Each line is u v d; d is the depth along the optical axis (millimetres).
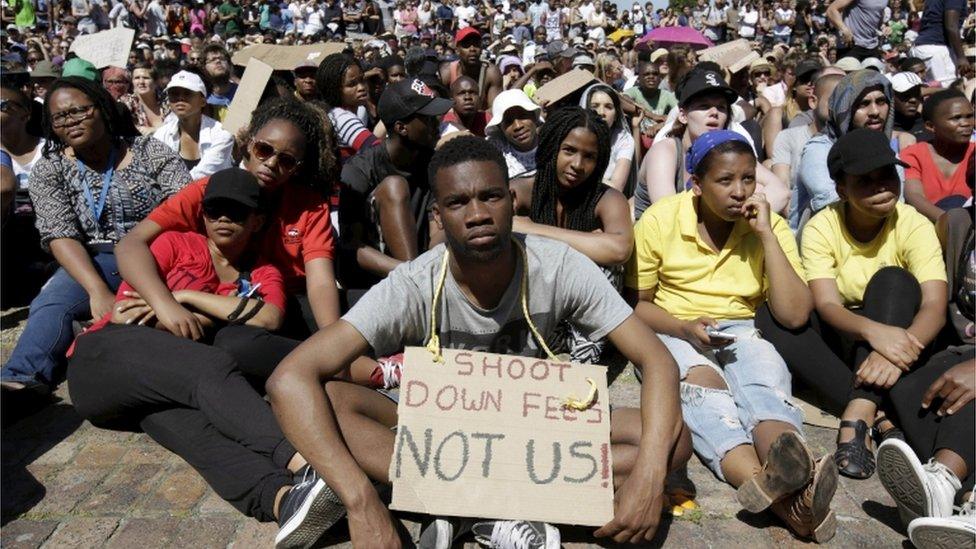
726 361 3270
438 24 23219
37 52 13289
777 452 2461
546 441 2477
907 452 2502
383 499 2762
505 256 2459
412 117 4020
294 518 2441
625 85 9578
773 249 3303
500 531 2402
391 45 17094
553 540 2340
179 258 3484
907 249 3488
